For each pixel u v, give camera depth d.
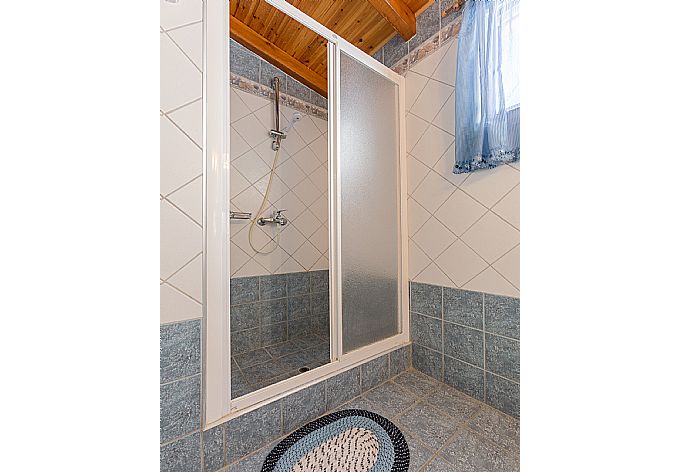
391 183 1.66
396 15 1.60
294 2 1.64
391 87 1.69
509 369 1.28
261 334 2.09
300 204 2.34
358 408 1.29
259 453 1.03
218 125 1.02
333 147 1.40
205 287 0.97
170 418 0.89
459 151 1.36
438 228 1.57
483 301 1.37
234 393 1.42
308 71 2.30
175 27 0.94
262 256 2.13
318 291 2.40
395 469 0.95
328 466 0.96
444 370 1.51
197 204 0.96
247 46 2.02
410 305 1.69
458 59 1.37
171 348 0.90
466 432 1.13
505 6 1.25
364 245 1.51
